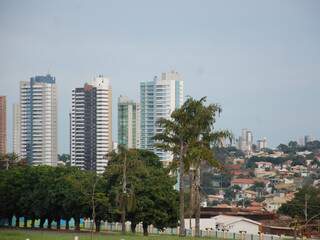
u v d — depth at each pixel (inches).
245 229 6161.4
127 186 4830.2
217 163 4131.4
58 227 5674.2
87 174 5423.2
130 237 3693.4
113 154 4894.2
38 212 5625.0
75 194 5157.5
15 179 5856.3
